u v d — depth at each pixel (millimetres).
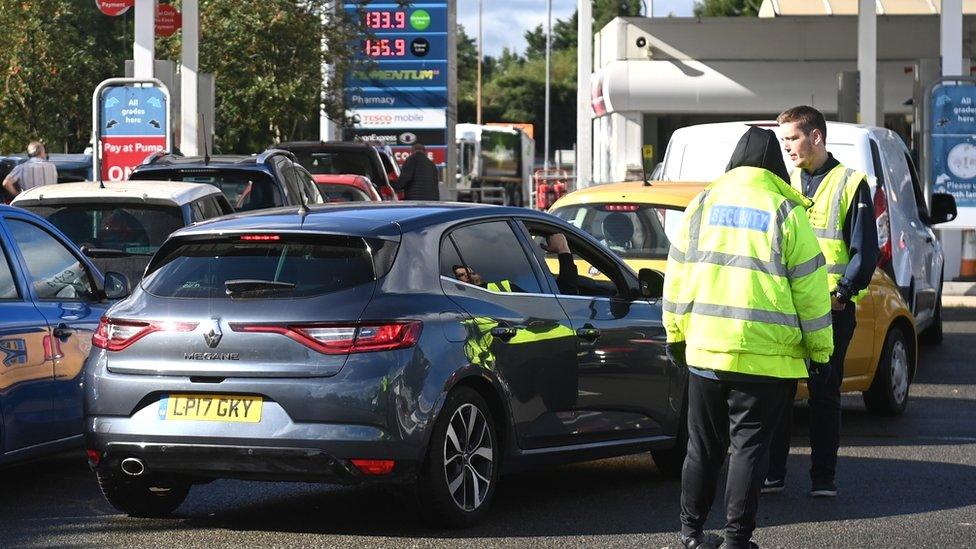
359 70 75062
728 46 90812
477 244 20000
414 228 19141
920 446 26047
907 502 21203
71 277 23094
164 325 18453
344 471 17875
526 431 19984
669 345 17016
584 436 20984
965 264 57750
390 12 85500
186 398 18297
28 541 18609
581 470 24125
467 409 18984
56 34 82750
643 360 22016
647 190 28922
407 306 18344
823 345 16328
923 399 31812
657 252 27906
